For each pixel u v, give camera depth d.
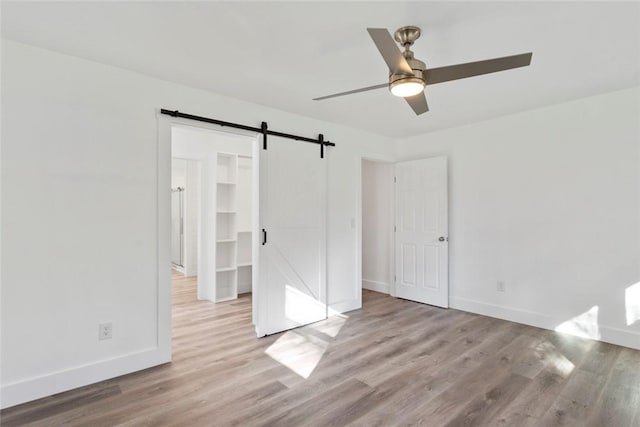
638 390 2.38
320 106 3.55
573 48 2.35
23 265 2.27
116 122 2.63
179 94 2.95
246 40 2.25
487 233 4.12
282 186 3.64
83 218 2.48
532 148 3.73
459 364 2.79
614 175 3.21
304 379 2.54
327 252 4.11
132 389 2.40
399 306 4.56
